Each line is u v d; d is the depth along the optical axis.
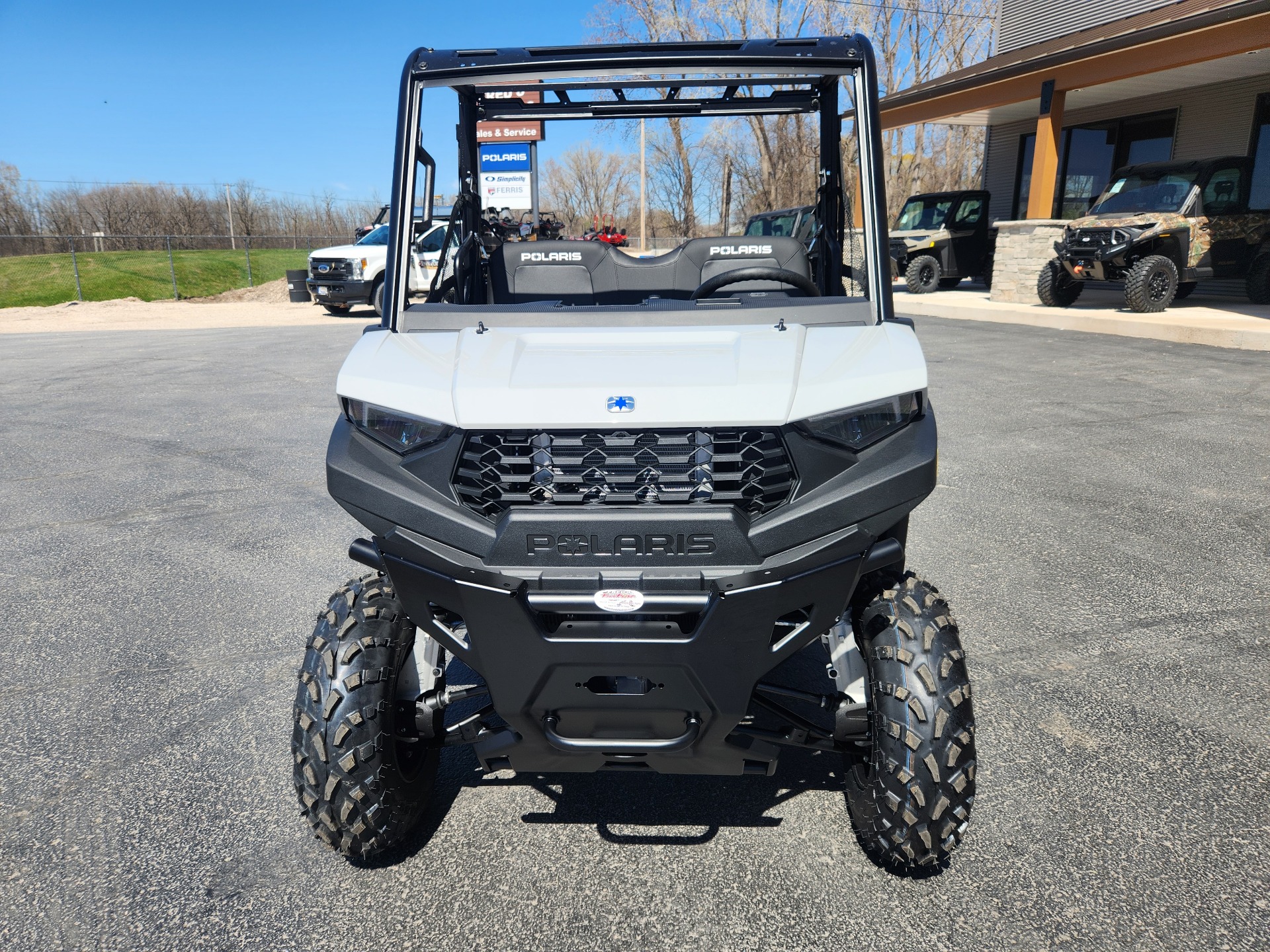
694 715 2.12
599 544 2.00
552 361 2.22
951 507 5.33
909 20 36.19
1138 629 3.77
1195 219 12.79
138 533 5.20
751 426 2.02
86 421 8.20
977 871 2.39
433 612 2.26
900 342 2.34
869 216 2.58
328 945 2.18
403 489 2.11
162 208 39.09
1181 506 5.27
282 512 5.57
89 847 2.54
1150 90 16.06
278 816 2.69
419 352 2.37
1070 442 6.72
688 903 2.30
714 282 2.82
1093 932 2.17
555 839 2.58
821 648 3.62
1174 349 10.70
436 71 2.64
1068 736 3.01
